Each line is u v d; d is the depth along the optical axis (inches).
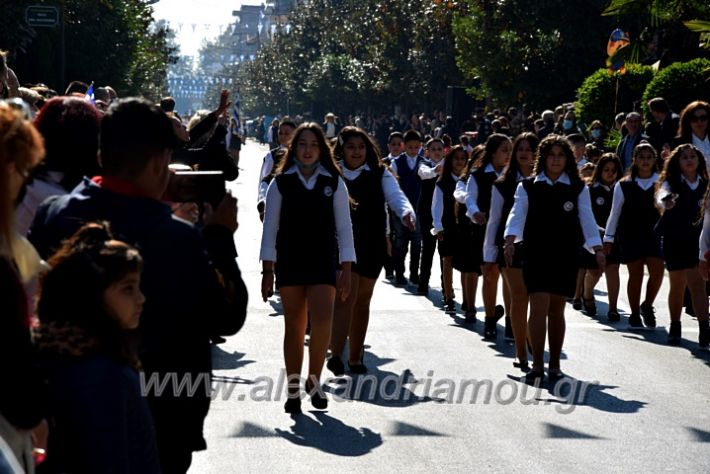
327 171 335.3
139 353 169.8
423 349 434.6
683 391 370.0
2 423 132.3
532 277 377.1
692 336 474.9
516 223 378.6
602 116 1079.0
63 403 141.7
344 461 282.8
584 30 1343.5
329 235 331.9
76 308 143.3
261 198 500.1
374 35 2452.0
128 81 1577.3
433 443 301.1
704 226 414.3
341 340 376.5
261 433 307.7
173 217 173.3
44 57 1274.6
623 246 492.7
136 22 1556.3
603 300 577.9
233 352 418.0
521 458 288.0
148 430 148.8
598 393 364.5
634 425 323.9
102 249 145.7
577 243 378.0
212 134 366.3
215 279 174.9
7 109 137.8
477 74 1483.8
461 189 488.4
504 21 1424.7
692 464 285.6
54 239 168.6
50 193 196.2
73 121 199.3
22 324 132.0
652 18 908.0
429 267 577.9
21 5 1071.6
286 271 329.4
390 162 616.4
